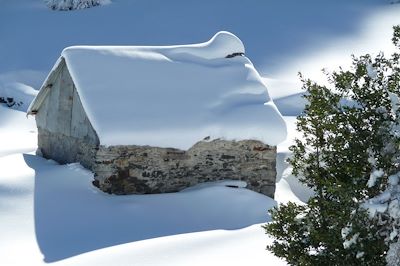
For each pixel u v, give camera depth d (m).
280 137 16.69
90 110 16.09
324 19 59.75
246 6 62.06
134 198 15.55
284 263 10.12
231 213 15.23
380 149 7.39
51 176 16.55
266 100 17.55
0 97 37.84
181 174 16.28
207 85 17.58
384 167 7.31
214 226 14.62
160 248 11.21
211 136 16.33
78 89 16.66
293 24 57.88
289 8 62.06
